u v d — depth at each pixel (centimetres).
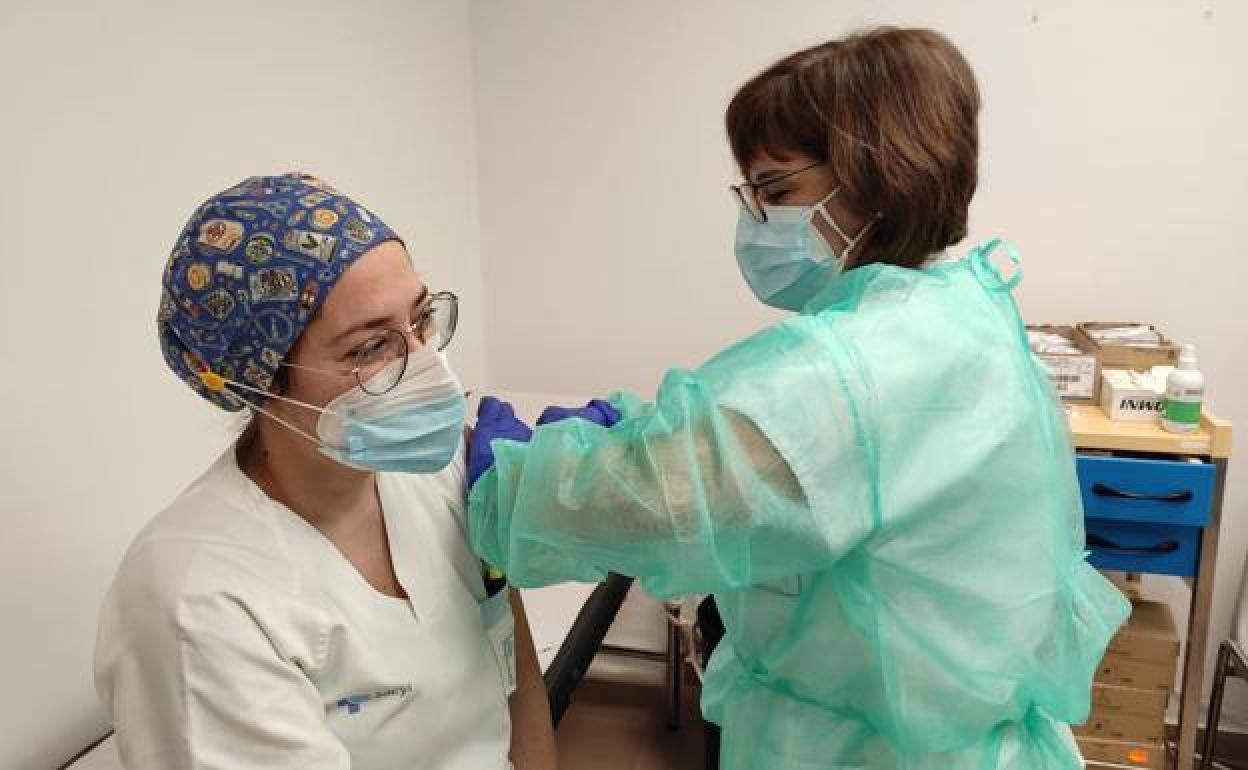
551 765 116
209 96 148
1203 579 181
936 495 81
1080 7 209
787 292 111
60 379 121
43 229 117
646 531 81
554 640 151
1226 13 201
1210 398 223
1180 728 192
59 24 118
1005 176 223
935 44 89
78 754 125
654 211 249
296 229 77
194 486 88
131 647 77
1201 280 217
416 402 85
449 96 241
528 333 270
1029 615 88
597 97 245
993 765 93
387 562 94
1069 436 103
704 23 232
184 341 81
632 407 127
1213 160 210
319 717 80
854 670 93
